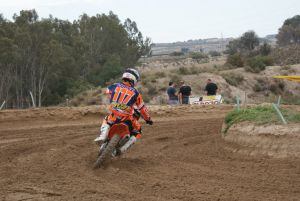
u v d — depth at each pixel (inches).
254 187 461.4
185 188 455.8
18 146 697.6
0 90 3698.3
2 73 3718.0
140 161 593.0
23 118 1066.1
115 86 567.5
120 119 550.0
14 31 3752.5
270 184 473.1
